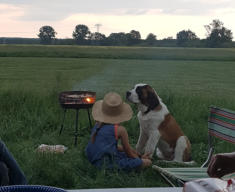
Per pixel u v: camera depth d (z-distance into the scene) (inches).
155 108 181.2
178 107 290.4
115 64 1546.5
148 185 144.5
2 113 261.9
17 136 222.1
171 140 183.3
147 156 174.1
